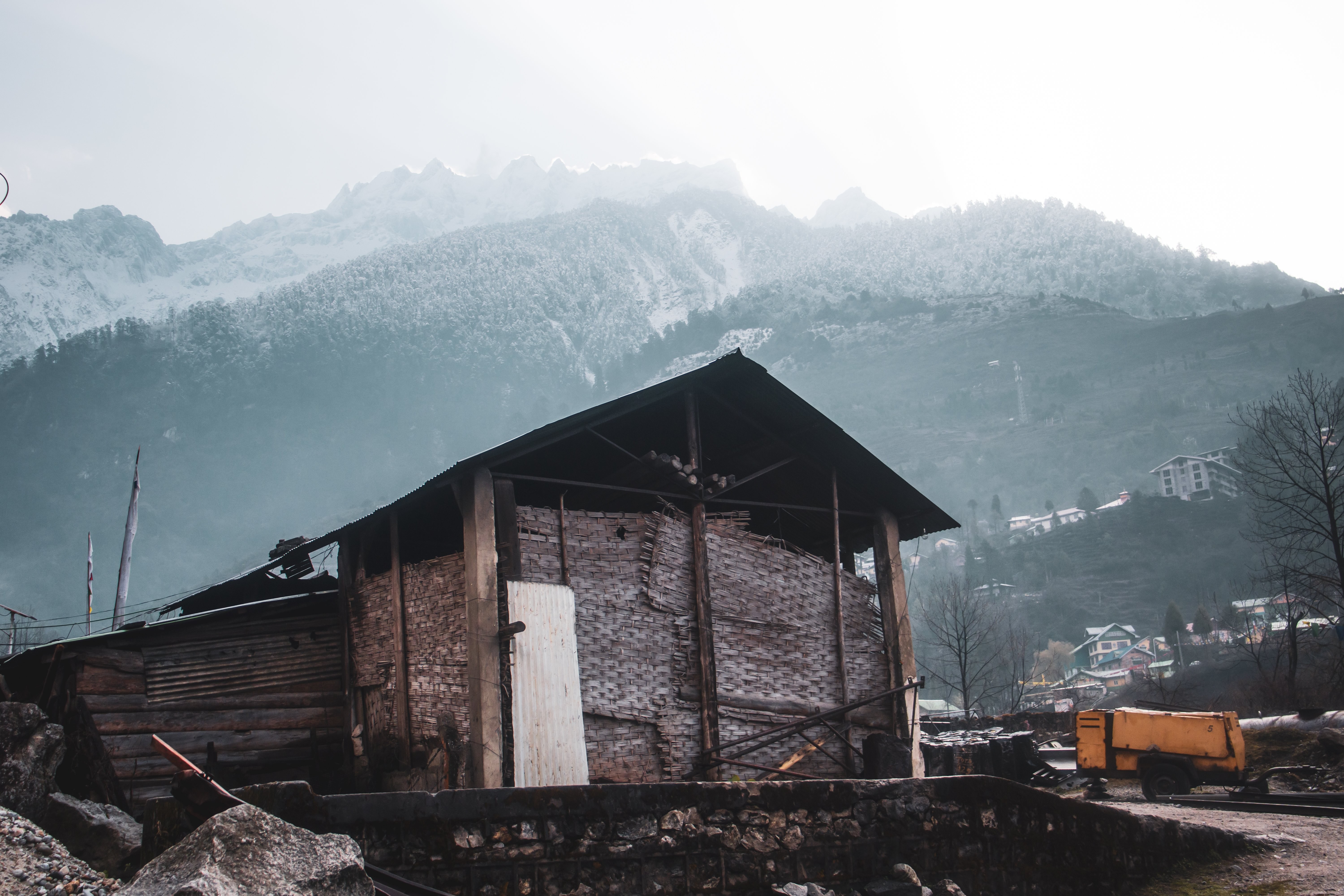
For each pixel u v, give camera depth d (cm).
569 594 1203
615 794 761
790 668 1416
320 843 458
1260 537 3581
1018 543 16400
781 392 1398
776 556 1452
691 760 1280
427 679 1304
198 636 1473
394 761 1352
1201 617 9144
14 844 555
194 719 1434
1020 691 5284
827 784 857
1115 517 16088
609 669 1237
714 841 791
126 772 1363
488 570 1152
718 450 1565
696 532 1366
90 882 560
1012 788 945
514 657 1132
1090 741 1875
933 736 2634
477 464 1178
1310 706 3002
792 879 819
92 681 1374
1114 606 12888
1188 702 4112
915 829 888
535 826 724
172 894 394
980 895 900
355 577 1541
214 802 530
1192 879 1023
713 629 1338
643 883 756
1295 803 1595
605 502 1495
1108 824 1004
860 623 1534
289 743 1494
